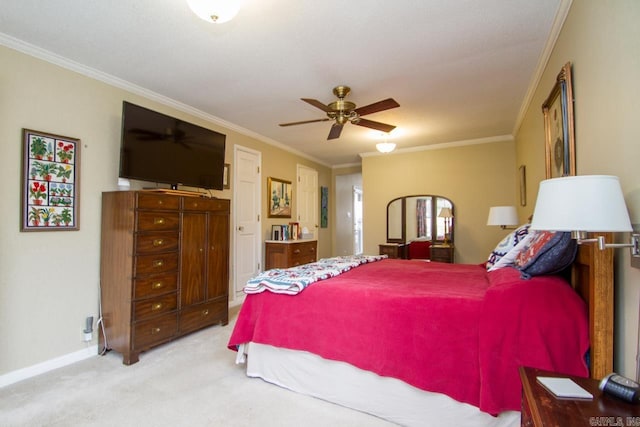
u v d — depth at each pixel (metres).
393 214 5.67
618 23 1.29
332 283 2.21
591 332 1.35
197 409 1.94
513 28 2.18
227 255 3.59
